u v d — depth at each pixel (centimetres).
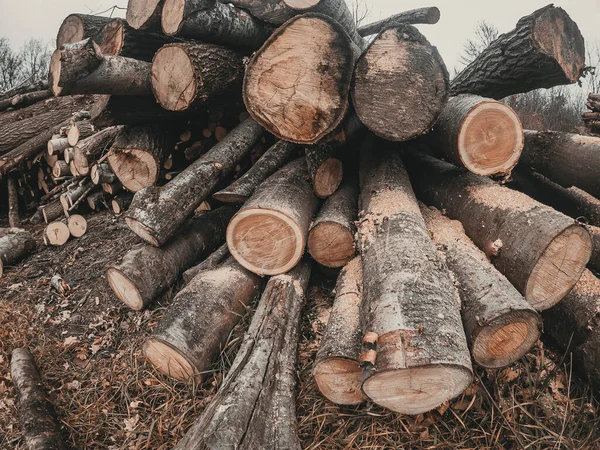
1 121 626
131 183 433
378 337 194
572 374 261
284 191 323
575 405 244
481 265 251
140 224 333
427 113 287
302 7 355
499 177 317
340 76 290
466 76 409
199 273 326
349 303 261
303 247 305
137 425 267
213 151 388
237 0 363
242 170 463
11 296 409
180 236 371
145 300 336
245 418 214
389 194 307
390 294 210
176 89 342
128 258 341
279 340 266
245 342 263
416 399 193
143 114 406
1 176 568
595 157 301
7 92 723
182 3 315
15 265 471
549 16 337
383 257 242
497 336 219
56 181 592
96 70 312
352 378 233
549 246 234
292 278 312
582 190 349
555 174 345
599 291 259
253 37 381
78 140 515
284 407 236
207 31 341
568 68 352
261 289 332
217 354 288
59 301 394
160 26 367
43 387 299
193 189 353
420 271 221
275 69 296
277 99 298
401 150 405
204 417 221
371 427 235
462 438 228
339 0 376
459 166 317
